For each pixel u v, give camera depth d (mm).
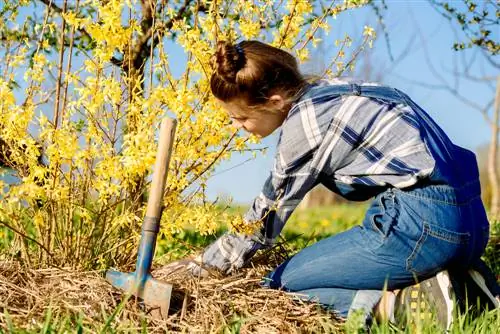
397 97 2535
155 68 2695
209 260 2682
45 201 2771
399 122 2453
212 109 2688
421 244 2416
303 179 2510
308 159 2486
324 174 2535
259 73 2410
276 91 2465
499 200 9281
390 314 2516
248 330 2391
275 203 2576
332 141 2441
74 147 2592
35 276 2605
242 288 2646
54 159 2625
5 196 2740
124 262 2922
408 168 2416
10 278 2578
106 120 2674
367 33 2932
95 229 2871
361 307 2537
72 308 2365
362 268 2498
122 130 2779
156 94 2562
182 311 2430
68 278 2566
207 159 2760
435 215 2410
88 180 2779
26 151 2641
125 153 2539
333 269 2531
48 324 2100
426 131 2494
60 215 2818
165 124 2447
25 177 2607
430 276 2506
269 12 2881
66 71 2711
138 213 2904
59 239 2830
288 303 2555
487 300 2605
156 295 2418
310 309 2564
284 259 3146
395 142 2443
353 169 2490
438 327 2385
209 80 2678
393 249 2436
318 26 2842
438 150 2477
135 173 2629
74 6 3566
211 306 2455
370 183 2484
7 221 3252
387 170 2438
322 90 2477
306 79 2547
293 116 2453
